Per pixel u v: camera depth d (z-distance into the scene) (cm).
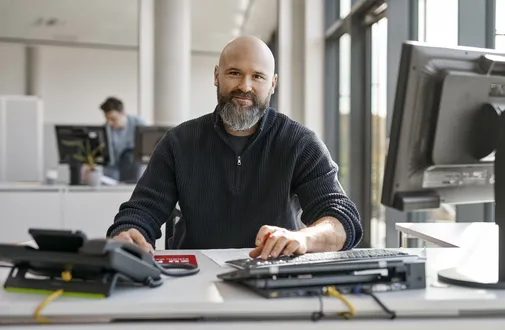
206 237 167
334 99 618
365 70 507
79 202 424
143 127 459
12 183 461
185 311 90
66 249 95
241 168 168
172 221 190
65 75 1143
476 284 104
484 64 111
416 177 113
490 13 272
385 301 93
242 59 163
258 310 90
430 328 91
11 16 925
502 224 107
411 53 107
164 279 108
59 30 1017
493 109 110
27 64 1116
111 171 497
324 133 618
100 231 427
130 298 92
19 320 88
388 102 401
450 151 112
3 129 612
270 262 100
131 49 1158
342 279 99
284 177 167
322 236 133
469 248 152
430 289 102
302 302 91
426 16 370
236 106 163
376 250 118
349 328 90
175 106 706
